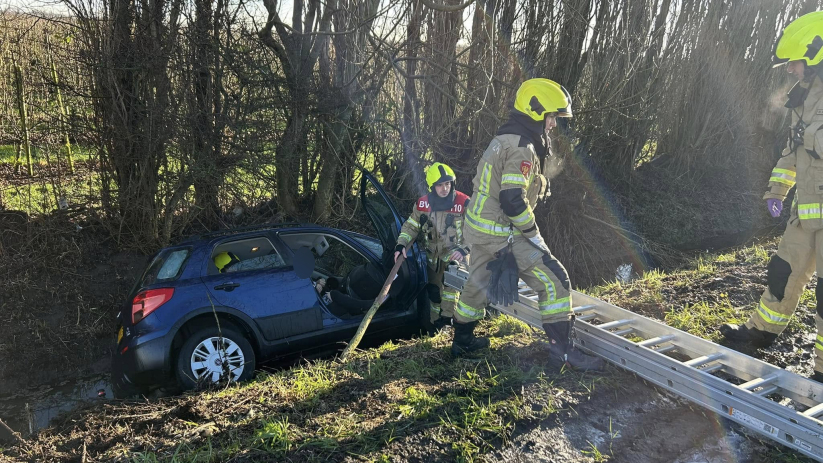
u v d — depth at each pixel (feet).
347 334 17.07
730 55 37.40
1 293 20.63
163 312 14.51
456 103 26.96
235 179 24.93
